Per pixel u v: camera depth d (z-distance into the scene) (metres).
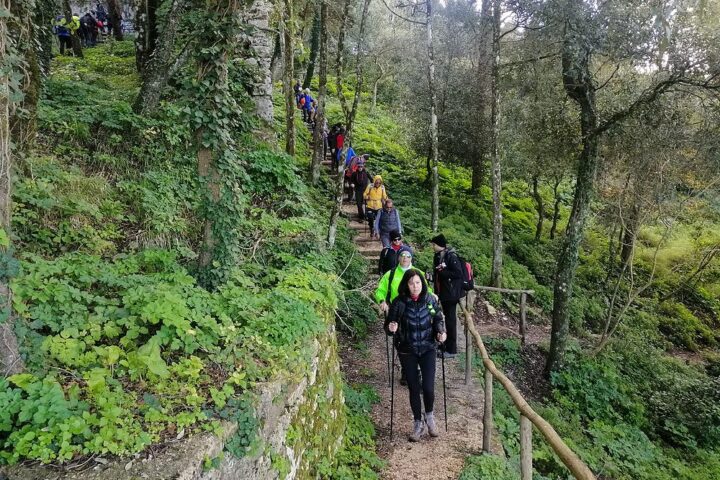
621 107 9.98
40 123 6.71
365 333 8.52
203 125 4.62
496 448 5.19
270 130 10.37
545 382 9.06
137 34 12.84
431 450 5.15
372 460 4.86
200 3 4.55
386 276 5.92
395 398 6.45
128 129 7.42
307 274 5.95
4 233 2.75
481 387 6.91
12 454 2.53
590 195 9.03
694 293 16.56
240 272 5.21
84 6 18.72
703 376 11.75
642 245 18.14
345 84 27.89
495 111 11.35
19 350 2.95
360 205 12.81
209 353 3.71
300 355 4.17
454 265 7.27
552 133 12.24
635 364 11.22
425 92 16.50
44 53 9.25
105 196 6.08
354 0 12.17
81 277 3.94
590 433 7.78
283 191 8.69
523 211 19.05
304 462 4.03
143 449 2.71
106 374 3.12
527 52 11.16
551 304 12.73
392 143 21.36
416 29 19.33
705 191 11.05
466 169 20.03
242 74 9.77
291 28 9.28
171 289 4.14
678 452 8.55
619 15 7.97
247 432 3.15
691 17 8.13
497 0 10.75
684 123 9.70
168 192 6.72
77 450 2.61
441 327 5.16
